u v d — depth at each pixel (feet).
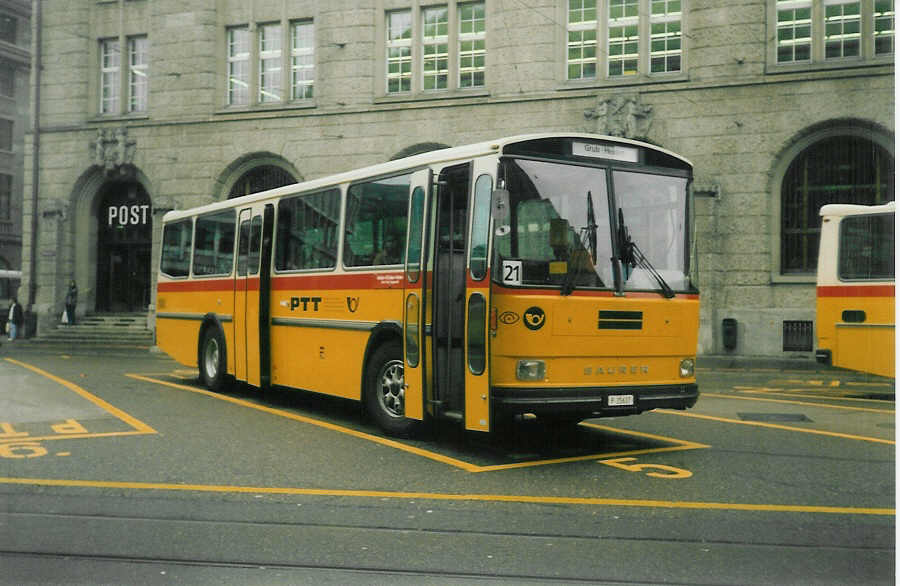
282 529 19.74
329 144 87.97
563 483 24.39
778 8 75.61
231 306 44.60
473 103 82.53
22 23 168.35
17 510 21.34
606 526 19.98
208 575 16.58
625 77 78.95
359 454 28.60
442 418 28.71
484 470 26.16
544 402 26.40
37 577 16.46
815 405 42.29
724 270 75.82
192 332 49.32
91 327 94.79
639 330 28.19
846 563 17.29
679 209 29.66
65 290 99.71
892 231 44.83
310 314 37.47
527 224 26.96
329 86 87.97
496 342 26.40
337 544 18.58
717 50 76.13
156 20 95.50
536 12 80.84
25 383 49.42
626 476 25.32
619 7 80.07
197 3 93.66
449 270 29.04
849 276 45.98
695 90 76.59
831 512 21.21
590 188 28.12
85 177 99.71
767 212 74.79
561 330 26.84
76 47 100.01
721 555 17.81
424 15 86.28
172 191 94.38
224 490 23.43
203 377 47.88
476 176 27.73
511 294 26.37
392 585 16.02
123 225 100.37
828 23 74.54
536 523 20.25
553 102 80.02
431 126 84.23
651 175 29.27
